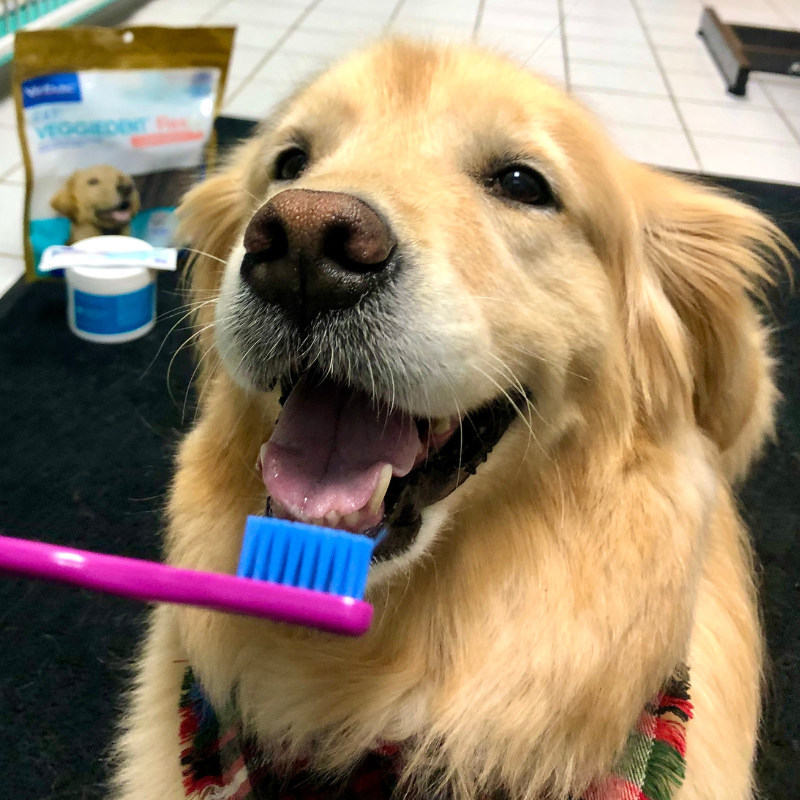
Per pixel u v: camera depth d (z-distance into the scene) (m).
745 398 1.10
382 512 0.85
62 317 2.20
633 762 0.93
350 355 0.79
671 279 1.09
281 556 0.68
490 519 0.96
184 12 3.92
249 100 3.07
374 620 0.95
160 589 0.56
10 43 2.98
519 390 0.89
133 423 1.95
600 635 0.92
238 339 0.82
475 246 0.86
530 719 0.91
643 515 0.96
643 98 3.52
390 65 0.98
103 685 1.46
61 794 1.31
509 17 4.22
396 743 0.95
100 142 2.19
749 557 1.40
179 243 1.46
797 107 3.62
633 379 1.02
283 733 0.96
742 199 2.79
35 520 1.71
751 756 1.20
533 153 0.92
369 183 0.84
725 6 4.89
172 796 1.09
